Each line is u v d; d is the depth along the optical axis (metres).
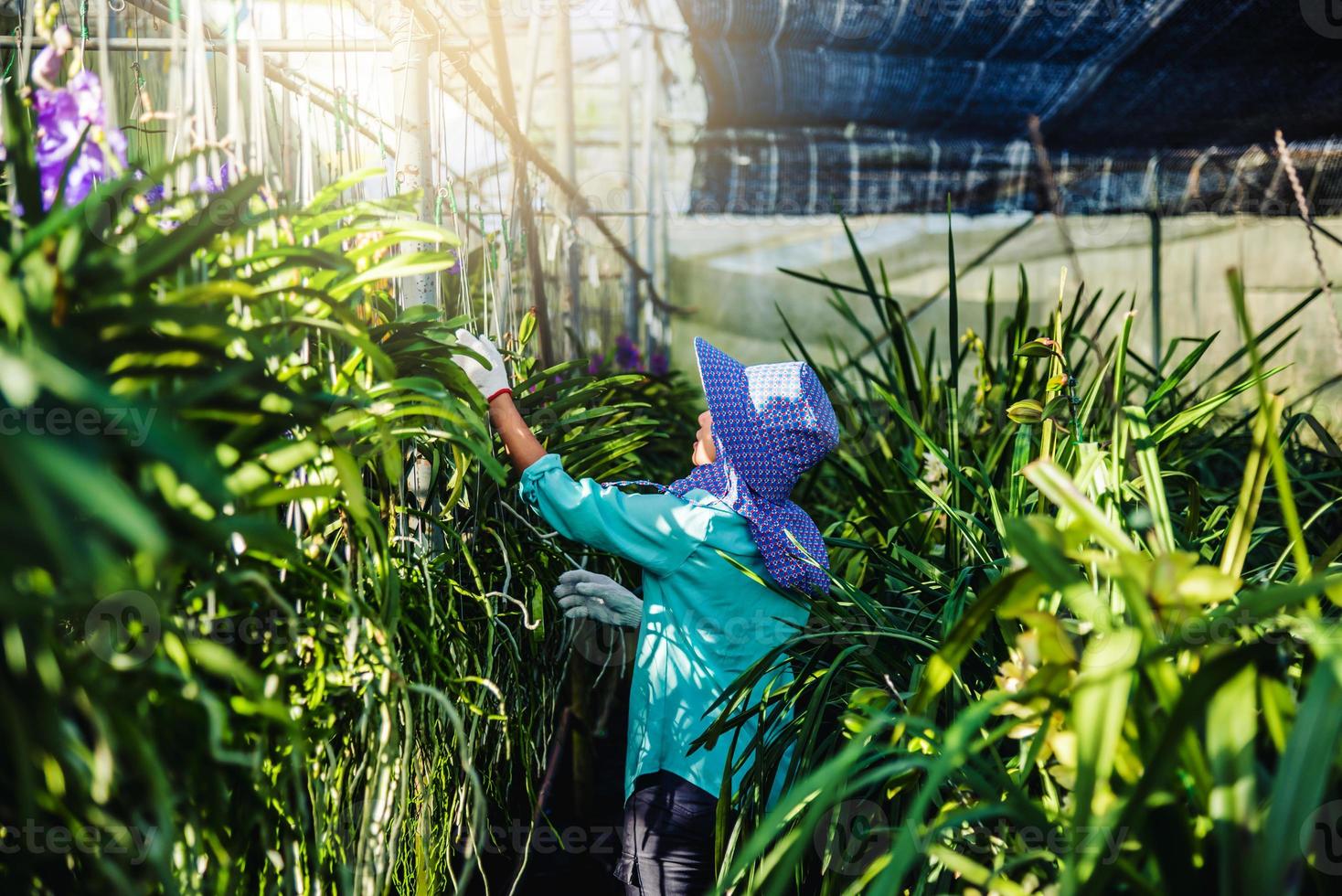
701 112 5.64
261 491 0.87
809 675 1.42
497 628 1.56
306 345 1.07
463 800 1.38
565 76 3.89
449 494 1.58
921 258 8.88
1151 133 5.08
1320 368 5.78
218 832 0.83
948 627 1.32
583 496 1.57
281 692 0.91
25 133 0.77
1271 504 2.26
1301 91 4.29
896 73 4.08
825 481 3.23
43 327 0.69
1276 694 0.79
